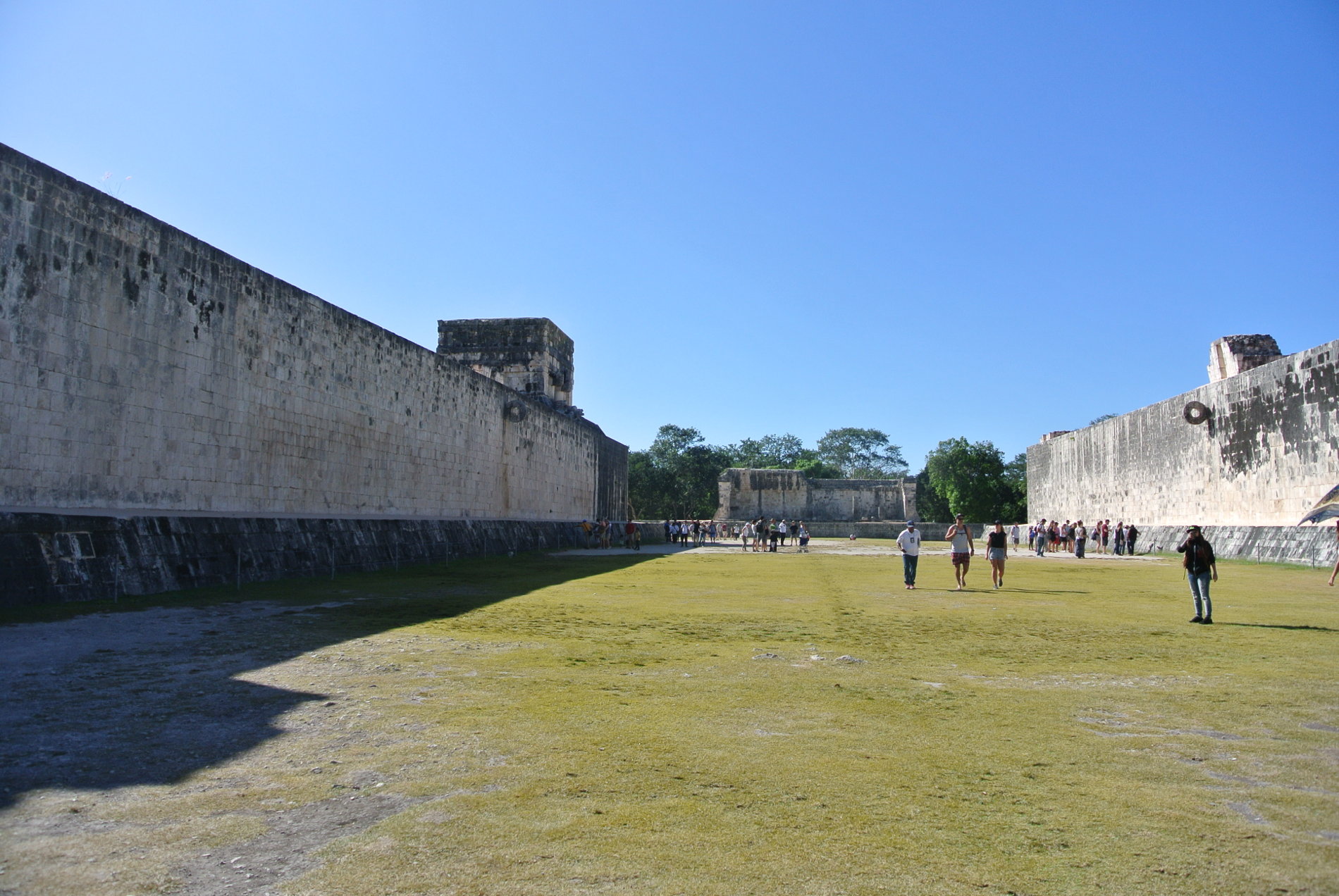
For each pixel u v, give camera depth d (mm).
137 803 4652
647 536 54688
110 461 14250
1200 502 36375
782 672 8375
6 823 4348
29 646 9211
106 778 5055
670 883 3744
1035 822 4457
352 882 3730
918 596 16766
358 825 4367
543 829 4320
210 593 14492
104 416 14141
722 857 4016
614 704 6902
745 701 7078
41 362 12969
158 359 15336
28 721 6246
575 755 5523
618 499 54750
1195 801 4785
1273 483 30516
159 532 14555
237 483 17484
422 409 26297
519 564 24906
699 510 83438
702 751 5641
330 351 21078
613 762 5387
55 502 13180
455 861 3949
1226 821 4496
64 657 8617
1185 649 10070
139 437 14875
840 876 3820
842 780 5098
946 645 10242
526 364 41938
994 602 15641
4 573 11555
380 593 15312
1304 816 4566
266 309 18531
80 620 11023
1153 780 5133
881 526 68062
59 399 13281
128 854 3998
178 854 4004
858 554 35906
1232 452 33562
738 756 5547
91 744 5707
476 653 9219
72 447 13500
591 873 3828
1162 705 7078
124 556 13492
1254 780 5148
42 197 13023
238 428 17531
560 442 41188
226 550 16016
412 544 23734
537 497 37562
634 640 10312
